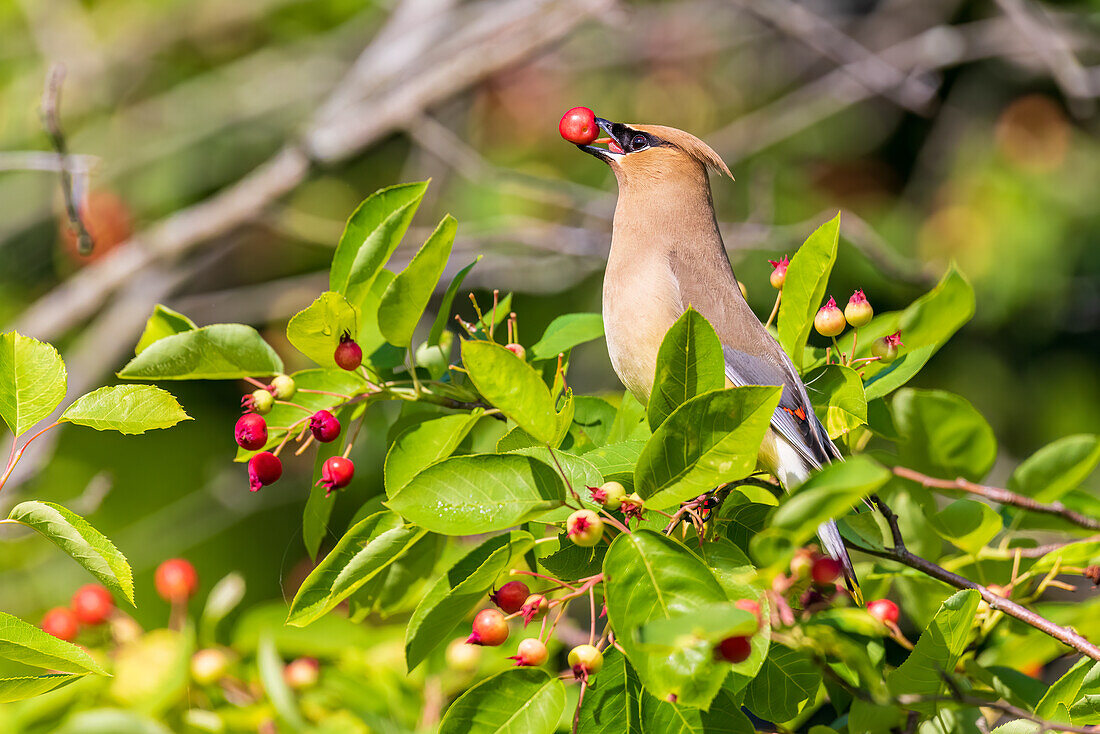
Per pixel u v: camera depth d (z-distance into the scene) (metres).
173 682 7.01
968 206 18.36
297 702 7.38
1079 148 18.67
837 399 6.81
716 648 5.06
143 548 16.28
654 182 8.75
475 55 17.44
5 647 5.66
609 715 5.74
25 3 19.45
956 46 18.80
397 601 7.25
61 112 19.11
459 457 5.67
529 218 18.00
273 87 20.06
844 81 18.62
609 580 5.33
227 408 17.36
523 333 17.47
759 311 16.78
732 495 6.36
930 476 7.28
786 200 18.77
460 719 5.61
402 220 6.71
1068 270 17.86
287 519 16.69
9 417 5.82
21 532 12.88
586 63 19.77
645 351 8.41
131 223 19.08
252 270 19.62
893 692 6.01
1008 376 17.73
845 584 6.29
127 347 18.00
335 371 7.15
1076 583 9.91
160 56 19.95
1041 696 6.53
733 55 20.20
